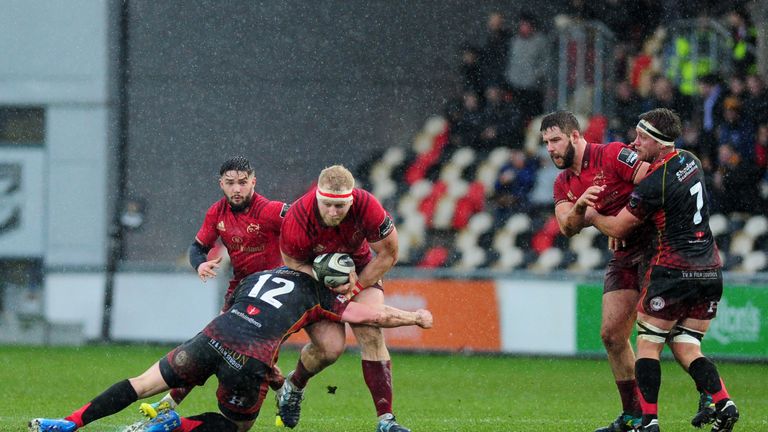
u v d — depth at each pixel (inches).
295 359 1790.1
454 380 1583.4
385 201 2219.5
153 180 2236.7
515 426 1120.2
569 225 966.4
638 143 937.5
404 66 2313.0
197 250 1100.5
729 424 906.1
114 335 2043.6
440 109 2305.6
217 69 2287.2
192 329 2021.4
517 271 1940.2
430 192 2198.6
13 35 2174.0
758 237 2038.6
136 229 2196.1
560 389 1497.3
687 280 912.3
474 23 2313.0
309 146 2308.1
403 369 1708.9
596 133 2133.4
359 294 937.5
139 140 2247.8
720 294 933.8
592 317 1899.6
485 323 1924.2
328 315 872.3
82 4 2176.4
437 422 1150.3
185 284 2036.2
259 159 2290.8
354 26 2316.7
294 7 2301.9
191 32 2274.9
